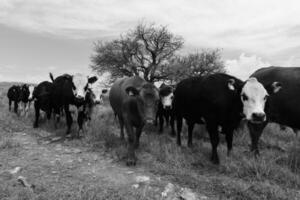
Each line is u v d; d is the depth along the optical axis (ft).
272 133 29.55
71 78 26.55
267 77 22.41
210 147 22.77
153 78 115.24
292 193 13.84
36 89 31.42
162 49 115.24
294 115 20.16
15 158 18.57
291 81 20.31
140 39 112.57
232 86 17.88
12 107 48.83
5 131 26.91
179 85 24.53
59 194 12.82
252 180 15.58
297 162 18.10
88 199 12.35
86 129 27.68
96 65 110.11
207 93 19.48
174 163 18.13
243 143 24.99
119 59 106.73
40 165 17.37
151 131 30.42
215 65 113.91
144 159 19.27
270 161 17.54
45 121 33.53
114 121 34.09
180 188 14.37
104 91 36.01
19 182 14.25
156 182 15.10
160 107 29.17
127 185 14.62
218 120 19.16
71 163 18.07
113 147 22.24
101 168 17.37
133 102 18.93
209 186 14.60
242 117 19.34
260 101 17.56
